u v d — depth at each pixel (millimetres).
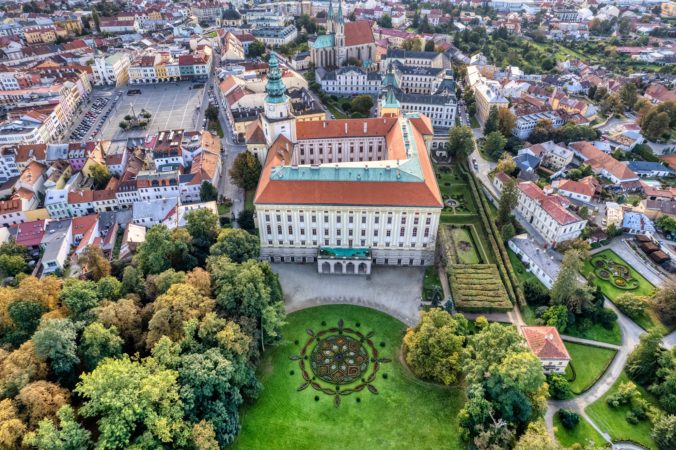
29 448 89562
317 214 159500
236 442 111875
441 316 127938
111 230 183625
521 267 169125
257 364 129875
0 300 117938
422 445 111750
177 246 150875
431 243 164500
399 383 127312
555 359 124000
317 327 145500
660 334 123562
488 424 106938
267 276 146500
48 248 168125
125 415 90750
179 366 107500
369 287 161125
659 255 170500
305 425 116625
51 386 97875
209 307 122250
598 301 146000
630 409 119188
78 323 113125
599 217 195750
